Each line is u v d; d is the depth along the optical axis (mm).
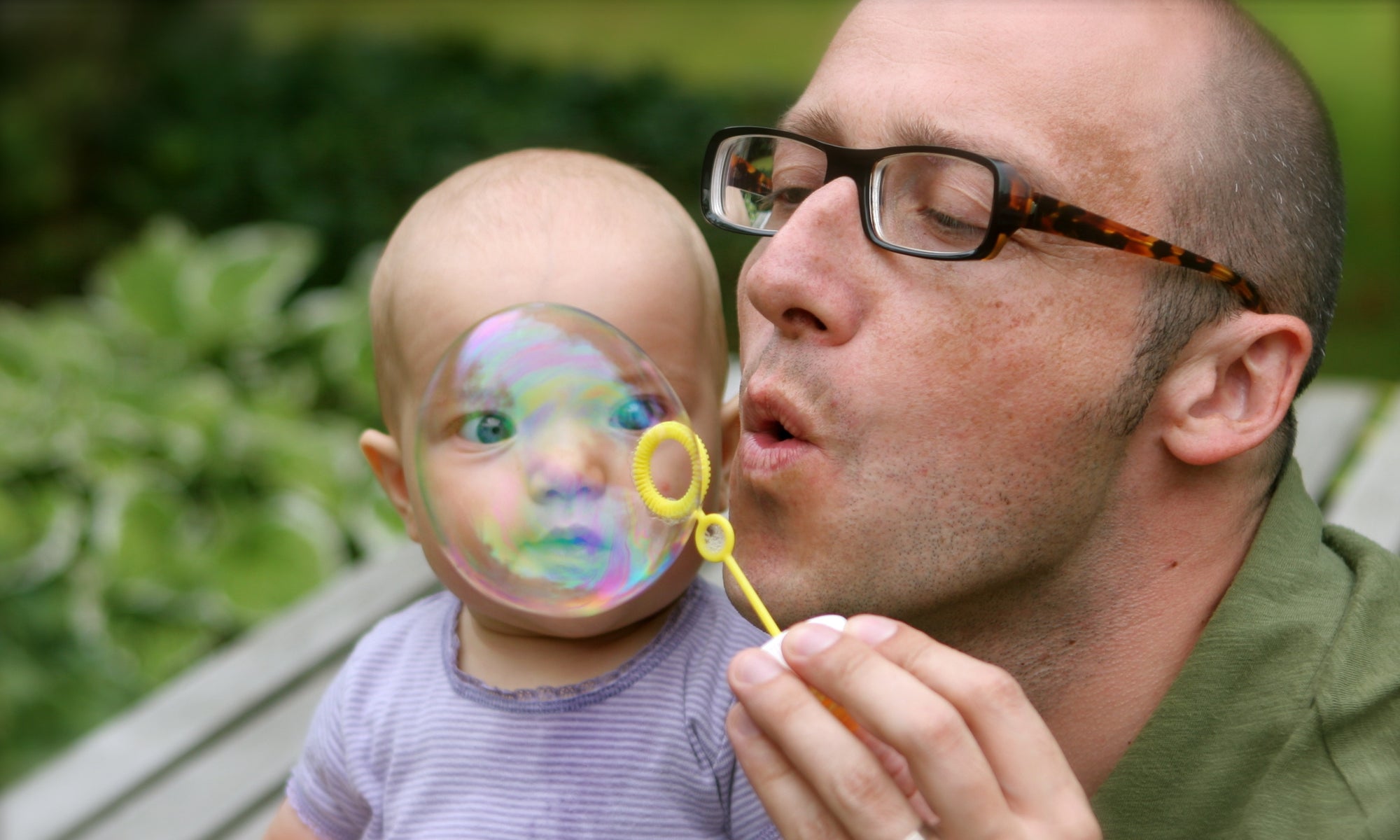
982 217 1113
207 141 6316
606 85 6570
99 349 3482
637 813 1321
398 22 9227
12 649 2992
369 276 3672
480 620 1450
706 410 1447
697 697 1362
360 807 1464
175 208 6195
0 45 6820
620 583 1167
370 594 2305
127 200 6262
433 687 1428
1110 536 1173
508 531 1187
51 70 6832
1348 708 1101
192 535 3088
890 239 1140
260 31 8570
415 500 1459
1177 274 1132
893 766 1040
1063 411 1110
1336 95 8594
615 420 1200
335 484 3168
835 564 1130
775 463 1146
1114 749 1233
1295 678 1141
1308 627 1156
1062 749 1246
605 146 6234
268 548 3039
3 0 6840
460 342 1244
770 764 1018
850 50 1231
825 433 1123
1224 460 1188
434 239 1469
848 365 1118
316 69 6672
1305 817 1080
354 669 1492
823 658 979
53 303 6012
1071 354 1106
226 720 2020
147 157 6398
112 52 6984
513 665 1414
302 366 3504
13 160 6336
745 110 6492
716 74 8281
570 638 1406
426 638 1492
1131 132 1129
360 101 6430
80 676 2980
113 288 3600
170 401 3162
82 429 3219
